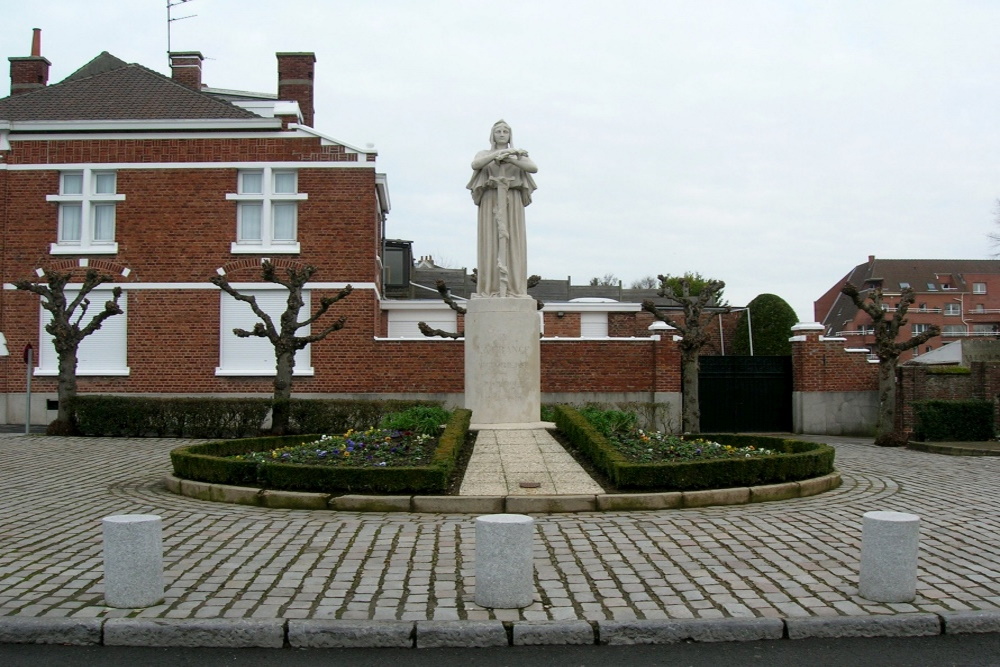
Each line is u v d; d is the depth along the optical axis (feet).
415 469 36.22
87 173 85.15
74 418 69.21
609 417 48.44
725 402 85.76
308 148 85.56
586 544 28.96
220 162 85.40
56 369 84.33
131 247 84.94
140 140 85.46
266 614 21.56
